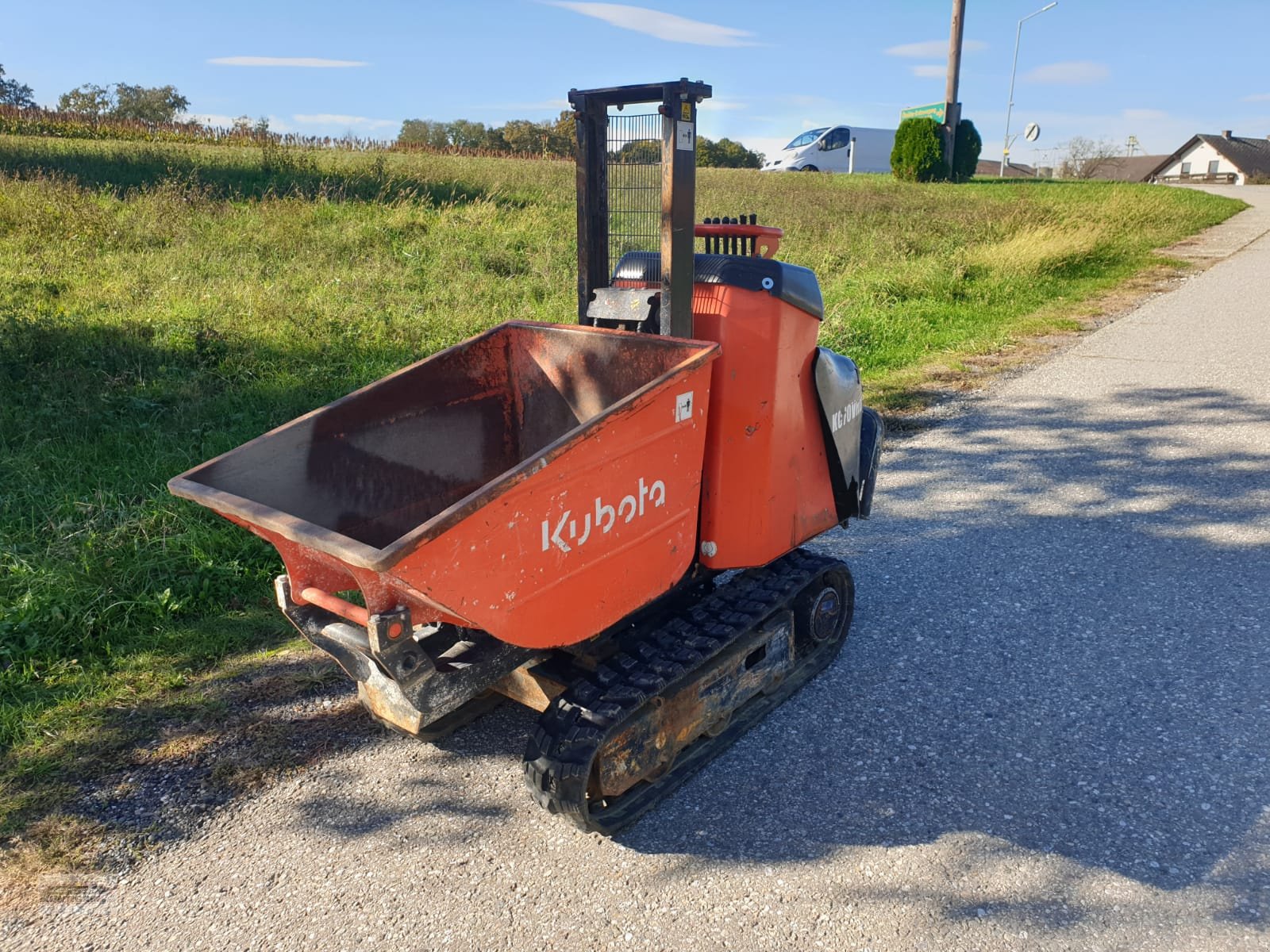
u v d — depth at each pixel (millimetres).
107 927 2787
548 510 2732
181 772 3484
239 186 16484
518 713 3873
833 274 12867
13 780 3426
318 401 7129
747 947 2664
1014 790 3287
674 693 3260
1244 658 4047
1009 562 5078
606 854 3057
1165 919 2715
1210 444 6824
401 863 3035
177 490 2906
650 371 3363
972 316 11352
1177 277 14266
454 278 11266
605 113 3514
